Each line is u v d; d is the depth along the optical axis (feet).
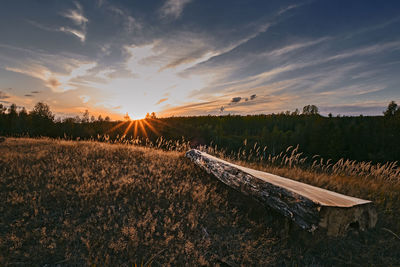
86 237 11.32
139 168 21.97
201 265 10.55
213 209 15.19
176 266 10.25
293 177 24.76
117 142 39.24
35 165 20.13
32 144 31.37
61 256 10.00
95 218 12.71
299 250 11.97
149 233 11.85
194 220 13.53
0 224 11.62
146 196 15.69
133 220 12.91
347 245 12.67
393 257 12.04
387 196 19.80
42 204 13.67
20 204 13.52
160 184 18.24
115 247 10.59
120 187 16.46
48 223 12.07
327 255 11.80
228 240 12.45
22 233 11.13
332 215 10.16
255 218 14.75
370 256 11.94
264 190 13.83
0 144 30.35
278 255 11.64
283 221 13.57
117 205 14.42
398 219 15.62
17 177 17.37
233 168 17.08
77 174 18.66
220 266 10.71
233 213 14.94
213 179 20.72
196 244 11.81
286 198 12.16
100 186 16.57
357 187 22.25
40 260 9.66
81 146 30.53
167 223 13.11
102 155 25.62
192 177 20.61
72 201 14.14
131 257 10.26
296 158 31.04
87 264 9.62
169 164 23.95
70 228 11.73
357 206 10.85
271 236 13.02
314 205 10.46
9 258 9.53
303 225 10.85
